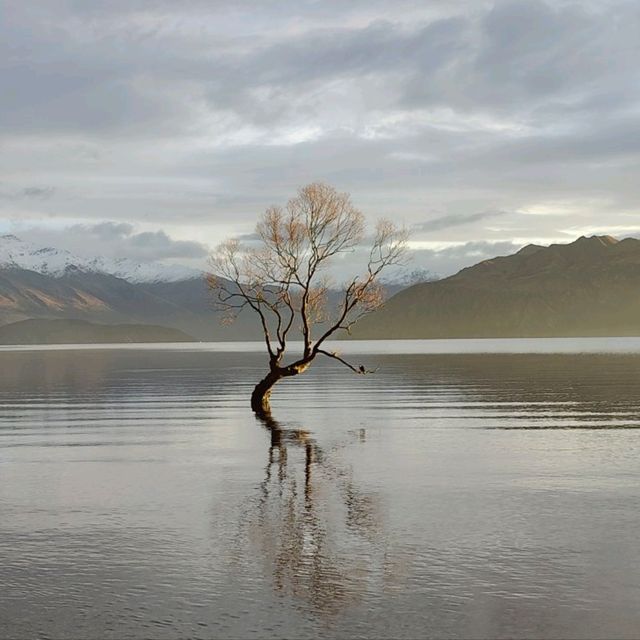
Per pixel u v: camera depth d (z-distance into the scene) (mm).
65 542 19094
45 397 64938
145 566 17203
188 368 121812
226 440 37062
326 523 20641
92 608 14875
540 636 13547
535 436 37094
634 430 38969
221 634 13703
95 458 31812
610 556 17688
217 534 19672
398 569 16844
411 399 59281
